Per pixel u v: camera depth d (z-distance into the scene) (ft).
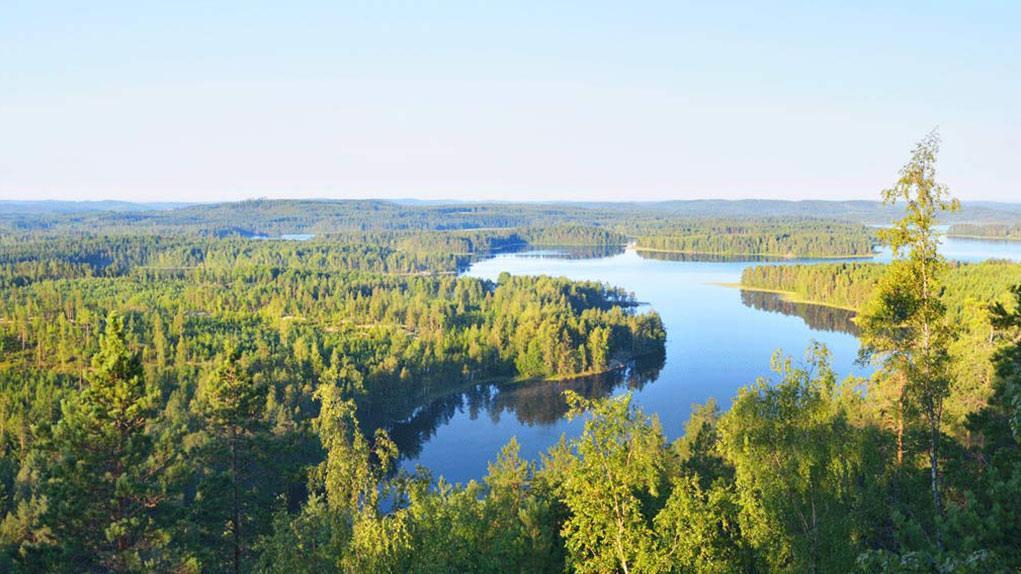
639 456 93.30
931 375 128.57
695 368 577.84
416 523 121.39
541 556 152.46
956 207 127.75
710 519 98.63
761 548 104.32
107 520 139.13
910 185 128.57
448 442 433.07
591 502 91.25
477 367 587.27
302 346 509.76
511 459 192.75
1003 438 121.49
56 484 137.69
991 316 123.85
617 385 549.13
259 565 122.93
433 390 547.90
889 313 132.57
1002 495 92.48
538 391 547.08
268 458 169.27
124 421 145.38
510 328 641.40
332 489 131.03
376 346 572.10
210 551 148.56
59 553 134.10
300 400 423.64
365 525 113.29
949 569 64.08
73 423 141.18
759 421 109.60
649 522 113.29
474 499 153.17
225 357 166.91
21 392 405.59
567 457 185.16
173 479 150.71
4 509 270.46
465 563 129.18
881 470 132.46
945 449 133.49
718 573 96.63
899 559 66.85
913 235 129.18
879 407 153.99
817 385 111.34
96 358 146.72
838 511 105.70
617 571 94.48
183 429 161.07
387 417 474.08
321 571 111.86
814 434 109.09
